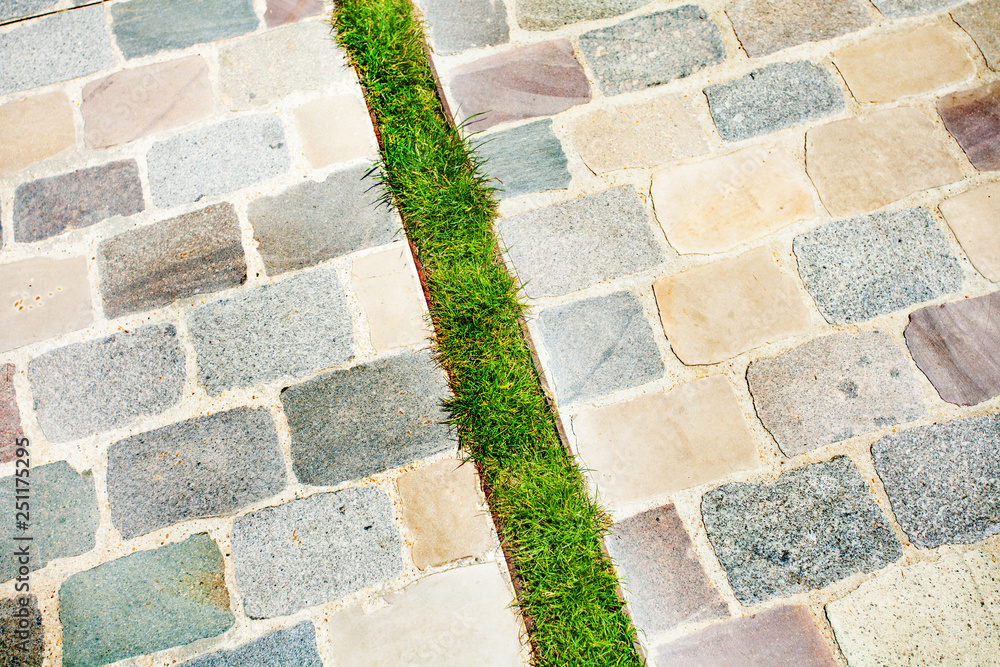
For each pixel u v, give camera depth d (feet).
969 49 4.46
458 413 4.16
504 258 4.30
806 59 4.46
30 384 4.24
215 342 4.25
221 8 4.56
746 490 4.12
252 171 4.38
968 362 4.19
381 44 4.42
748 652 4.03
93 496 4.16
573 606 4.05
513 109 4.43
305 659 4.05
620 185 4.35
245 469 4.16
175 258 4.32
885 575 4.06
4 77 4.53
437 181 4.31
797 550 4.08
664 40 4.49
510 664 4.04
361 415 4.19
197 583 4.10
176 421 4.20
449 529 4.11
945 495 4.10
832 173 4.34
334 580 4.09
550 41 4.50
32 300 4.31
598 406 4.19
